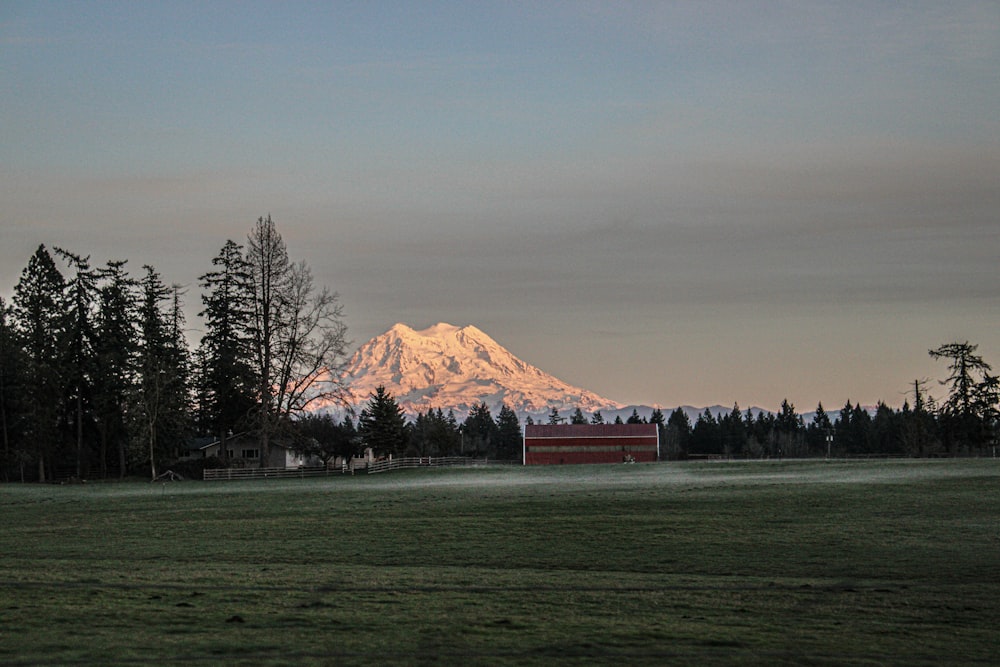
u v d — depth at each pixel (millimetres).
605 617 26297
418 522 50750
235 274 111500
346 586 30922
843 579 34125
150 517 55750
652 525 48438
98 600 27484
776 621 26109
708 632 24500
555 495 64000
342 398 97062
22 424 110438
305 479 91500
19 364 109250
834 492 62344
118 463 119438
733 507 55438
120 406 111062
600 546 42375
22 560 38344
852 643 23641
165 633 23359
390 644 22594
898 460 107438
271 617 25375
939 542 42094
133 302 114438
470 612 26703
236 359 108250
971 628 25562
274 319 95500
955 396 145625
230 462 112750
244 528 49469
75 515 57625
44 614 25266
